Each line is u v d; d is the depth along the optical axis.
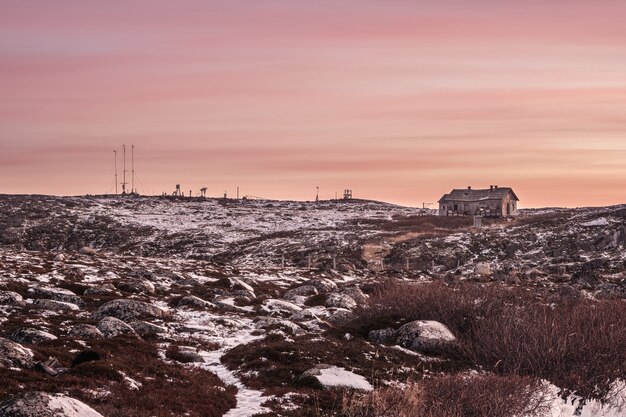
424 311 39.34
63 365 26.52
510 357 31.66
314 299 48.31
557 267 75.44
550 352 30.83
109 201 172.00
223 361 31.17
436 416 23.16
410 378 29.31
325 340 34.56
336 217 151.50
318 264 89.25
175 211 157.75
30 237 117.12
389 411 23.80
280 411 24.08
